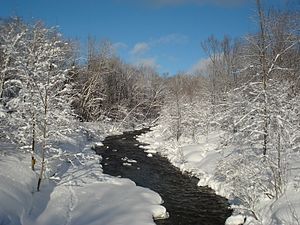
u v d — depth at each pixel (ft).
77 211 39.88
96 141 107.86
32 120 44.45
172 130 104.01
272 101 41.91
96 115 148.87
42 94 44.06
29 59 45.91
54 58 45.91
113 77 175.11
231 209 44.96
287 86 45.78
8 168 42.55
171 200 49.11
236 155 52.54
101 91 157.99
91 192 47.21
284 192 37.76
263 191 39.91
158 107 187.93
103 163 74.38
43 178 47.37
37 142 51.96
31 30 56.44
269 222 34.68
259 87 43.75
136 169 69.62
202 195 51.44
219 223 40.42
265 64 43.39
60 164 57.11
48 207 39.93
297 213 32.45
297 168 40.88
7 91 52.44
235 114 47.16
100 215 38.60
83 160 69.36
